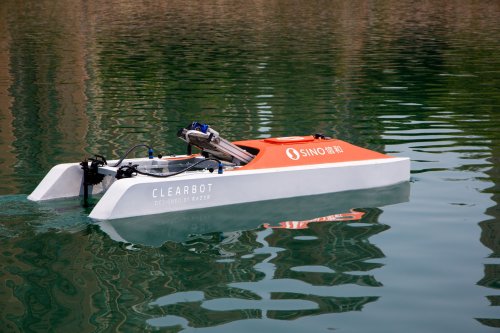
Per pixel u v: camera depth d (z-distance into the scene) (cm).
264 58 3231
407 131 1658
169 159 1164
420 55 3456
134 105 2006
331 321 694
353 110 1942
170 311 716
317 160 1177
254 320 695
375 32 4866
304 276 811
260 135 1605
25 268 824
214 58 3216
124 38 4219
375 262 855
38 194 1088
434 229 978
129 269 825
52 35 4400
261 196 1108
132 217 1011
